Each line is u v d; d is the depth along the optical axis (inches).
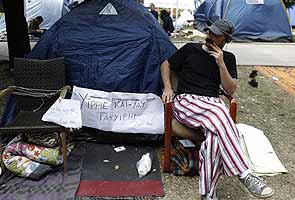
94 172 127.3
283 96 231.6
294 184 126.8
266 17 511.5
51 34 156.7
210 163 109.0
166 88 131.6
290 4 658.2
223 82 122.8
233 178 128.7
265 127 177.3
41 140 125.4
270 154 142.1
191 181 125.6
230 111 121.4
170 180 125.6
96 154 141.0
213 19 540.4
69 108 128.1
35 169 121.3
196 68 128.2
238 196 118.0
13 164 122.3
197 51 130.0
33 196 112.2
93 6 164.4
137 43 152.6
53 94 144.2
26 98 145.3
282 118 191.0
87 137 150.3
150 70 151.5
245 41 511.5
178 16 716.7
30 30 478.3
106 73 150.2
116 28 155.9
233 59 128.9
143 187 119.3
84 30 155.9
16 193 113.6
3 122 151.2
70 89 147.2
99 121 148.0
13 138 134.8
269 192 105.7
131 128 147.6
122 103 148.8
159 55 153.2
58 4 534.0
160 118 148.9
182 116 122.8
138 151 145.9
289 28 520.1
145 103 149.0
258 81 269.4
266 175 131.8
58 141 127.6
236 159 107.3
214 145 109.0
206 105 118.6
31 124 120.8
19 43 280.2
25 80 146.2
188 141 128.0
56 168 127.3
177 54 134.7
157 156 142.0
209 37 123.9
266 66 328.8
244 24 509.0
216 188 119.0
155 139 149.3
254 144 144.6
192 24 691.4
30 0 520.1
